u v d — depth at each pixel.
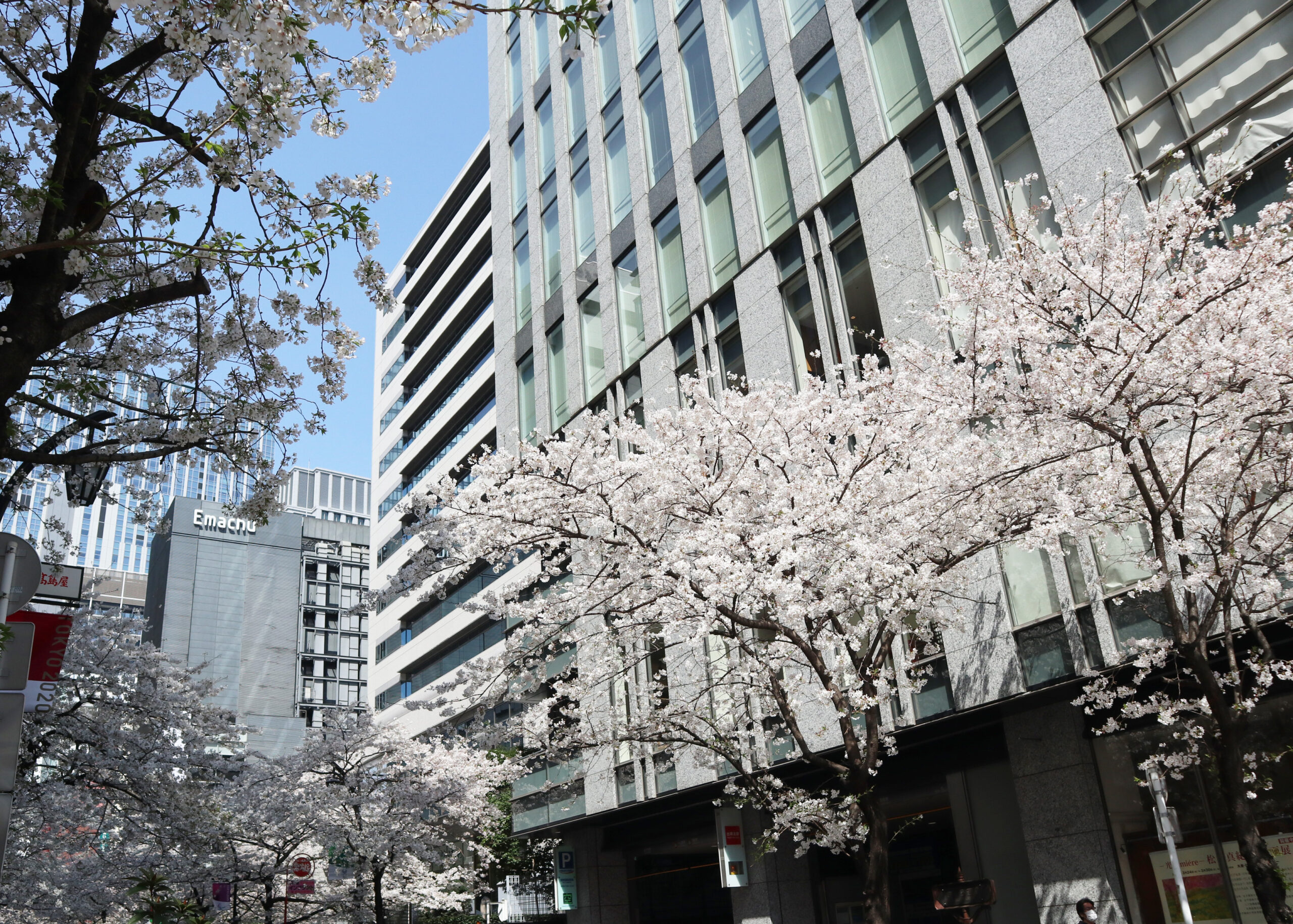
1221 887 11.53
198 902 23.98
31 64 9.16
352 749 26.48
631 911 23.78
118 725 17.39
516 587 14.07
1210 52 12.96
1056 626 13.46
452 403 46.72
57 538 13.83
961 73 16.55
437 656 46.84
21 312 6.86
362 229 7.90
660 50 25.06
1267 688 9.57
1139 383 9.11
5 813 5.84
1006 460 9.70
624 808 21.45
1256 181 12.13
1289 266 9.09
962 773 15.46
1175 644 10.01
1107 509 9.05
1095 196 13.79
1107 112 13.95
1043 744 13.79
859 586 10.11
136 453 8.66
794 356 19.25
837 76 19.42
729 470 12.33
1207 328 9.09
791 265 19.64
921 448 11.40
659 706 15.48
